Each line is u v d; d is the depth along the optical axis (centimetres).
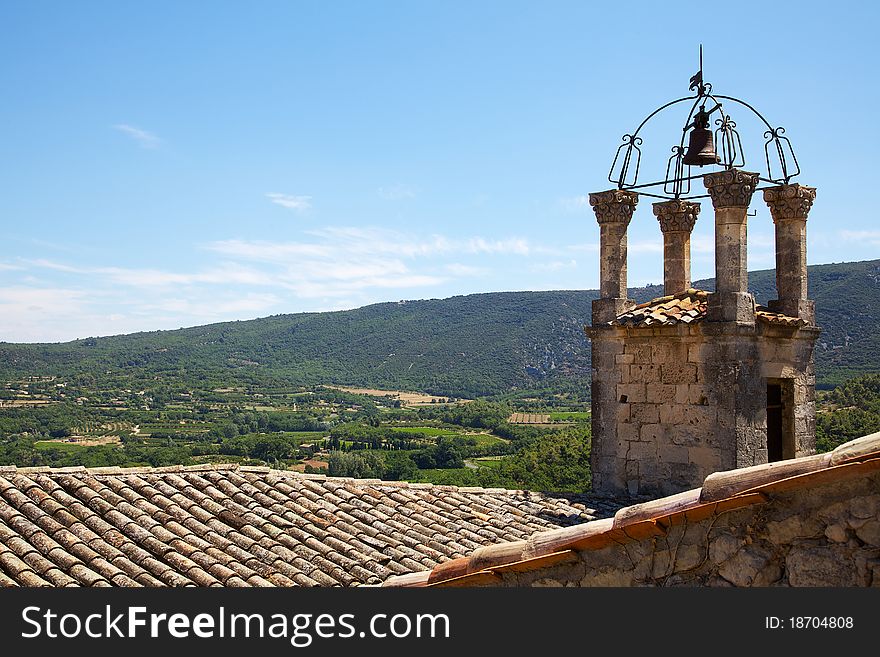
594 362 1556
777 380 1491
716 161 1488
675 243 1641
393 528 1141
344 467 6612
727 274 1401
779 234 1523
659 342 1473
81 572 875
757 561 595
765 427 1425
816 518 577
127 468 1162
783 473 573
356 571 970
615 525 636
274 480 1228
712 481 603
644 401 1490
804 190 1489
